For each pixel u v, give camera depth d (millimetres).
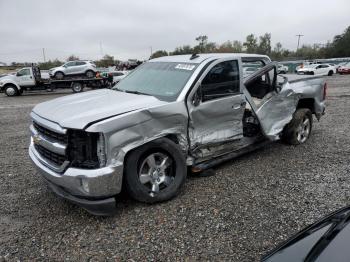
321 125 8812
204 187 4777
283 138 6805
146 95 4648
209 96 4742
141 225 3816
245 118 5938
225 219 3922
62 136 3734
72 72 27594
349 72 40469
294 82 6500
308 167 5594
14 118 11617
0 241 3555
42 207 4301
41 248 3428
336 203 4301
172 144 4289
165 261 3203
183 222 3863
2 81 24031
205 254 3295
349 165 5691
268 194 4559
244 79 5398
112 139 3695
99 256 3289
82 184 3650
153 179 4227
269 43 87188
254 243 3457
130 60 49188
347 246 1861
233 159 5984
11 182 5145
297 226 3760
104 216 4016
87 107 4074
